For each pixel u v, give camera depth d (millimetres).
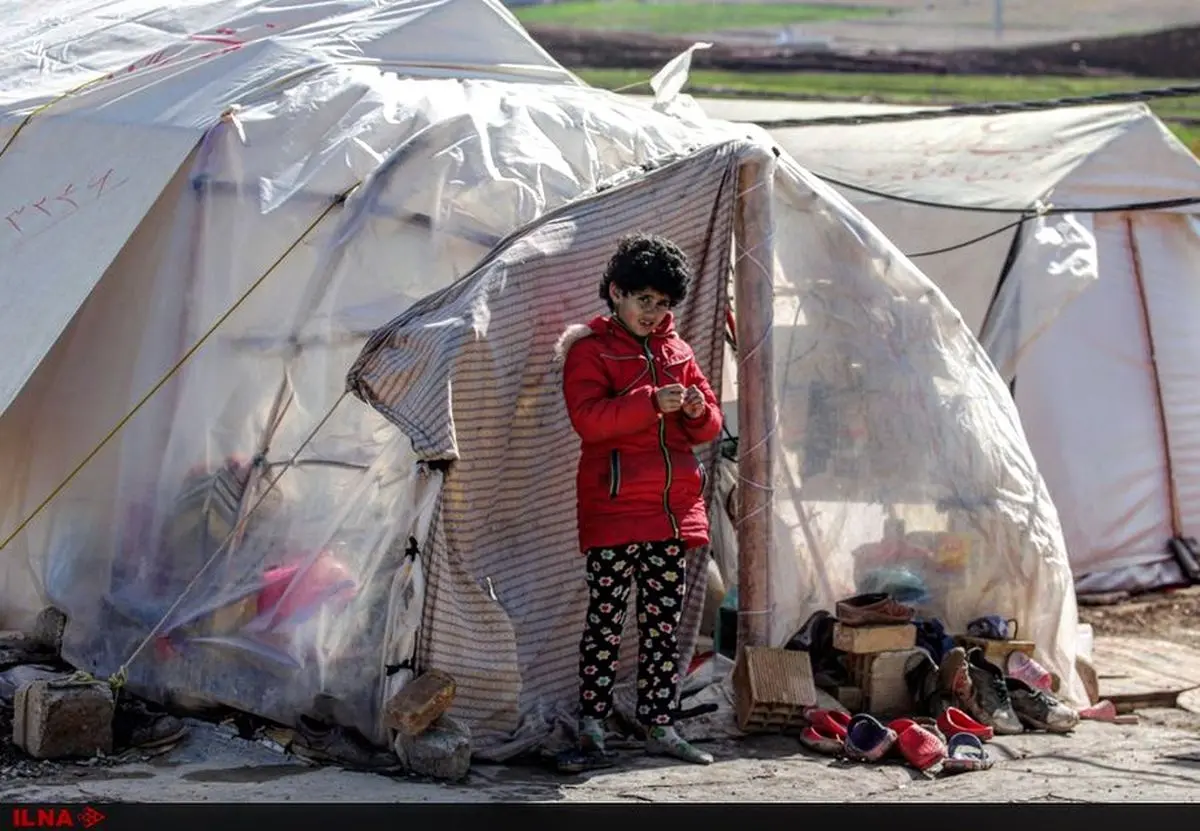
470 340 6066
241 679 6426
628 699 6707
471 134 7156
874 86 18812
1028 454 7754
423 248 6887
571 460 6551
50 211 7543
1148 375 11328
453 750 5910
